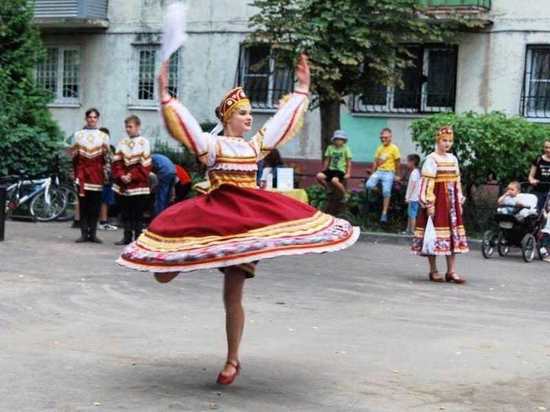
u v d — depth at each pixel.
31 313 10.34
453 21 23.77
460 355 8.87
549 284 14.36
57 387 7.27
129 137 16.70
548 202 17.97
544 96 24.23
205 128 27.02
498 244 17.81
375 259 16.52
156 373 7.79
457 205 13.91
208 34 28.00
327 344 9.15
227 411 6.77
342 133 21.52
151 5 28.77
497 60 24.53
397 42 22.56
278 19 22.14
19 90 24.44
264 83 27.19
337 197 21.52
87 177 17.05
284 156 27.05
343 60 21.59
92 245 16.81
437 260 16.61
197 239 6.95
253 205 7.06
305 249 6.88
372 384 7.67
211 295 11.85
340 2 21.69
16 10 24.73
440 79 25.22
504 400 7.38
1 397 6.96
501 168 20.67
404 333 9.85
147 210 17.53
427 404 7.16
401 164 25.14
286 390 7.38
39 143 23.25
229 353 7.48
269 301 11.56
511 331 10.20
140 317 10.30
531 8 24.16
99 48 29.56
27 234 18.36
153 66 28.98
